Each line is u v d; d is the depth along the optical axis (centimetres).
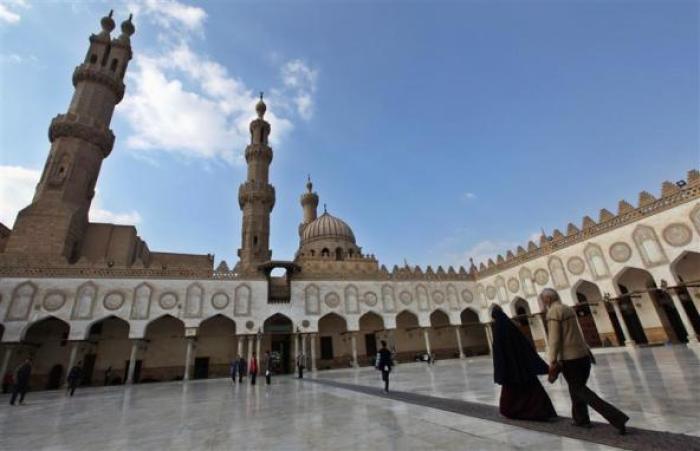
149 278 3102
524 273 3466
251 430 713
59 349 3066
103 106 4003
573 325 531
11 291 2742
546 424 539
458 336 3881
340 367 3747
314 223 5378
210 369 3403
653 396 716
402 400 960
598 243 2789
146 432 783
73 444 706
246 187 4731
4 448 694
